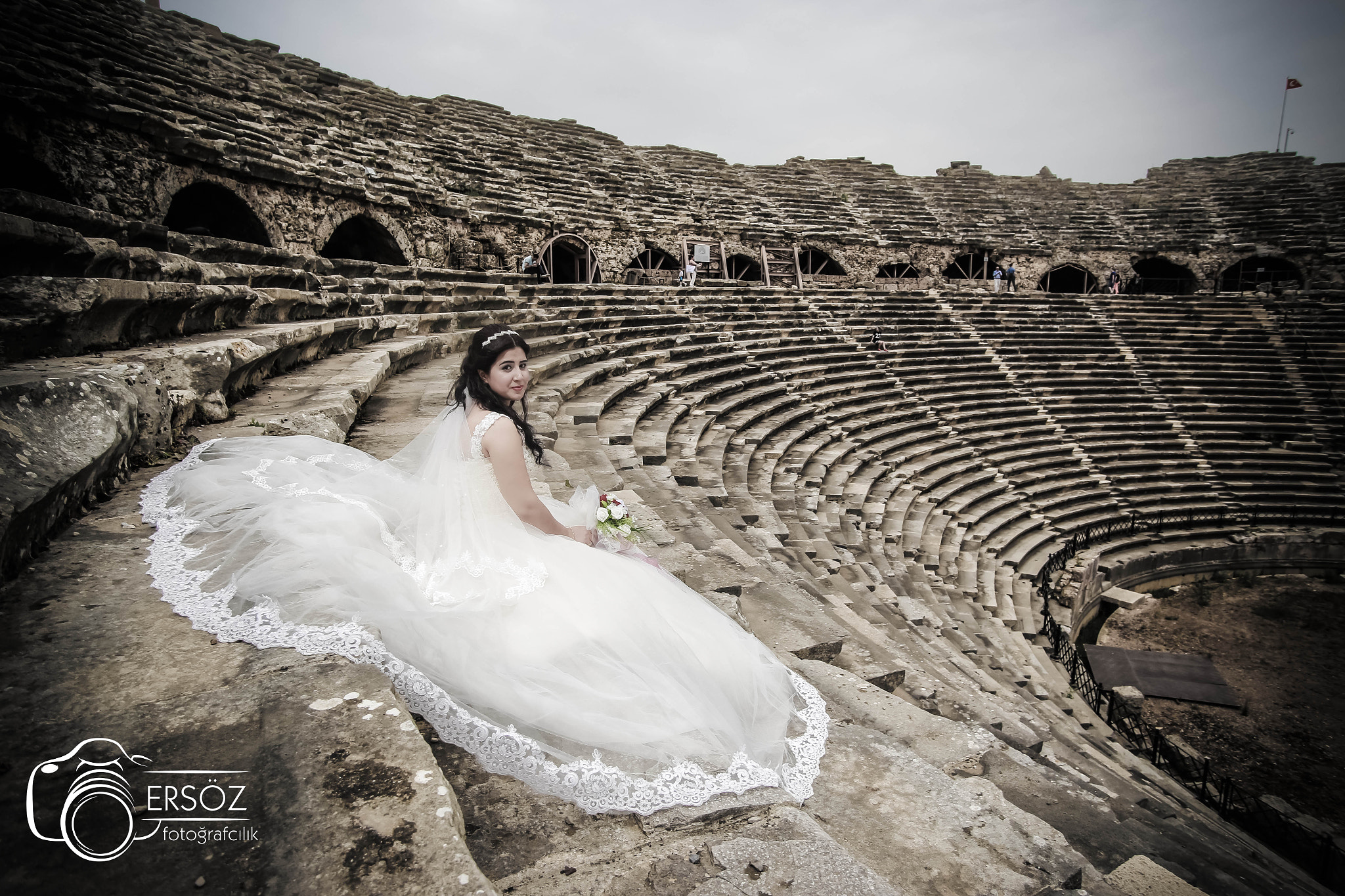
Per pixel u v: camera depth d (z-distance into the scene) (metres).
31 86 11.23
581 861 1.96
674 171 33.78
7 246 4.62
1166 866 3.58
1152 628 17.48
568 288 19.61
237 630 2.48
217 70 18.66
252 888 1.50
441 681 2.44
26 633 2.37
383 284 12.91
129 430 3.85
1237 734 12.69
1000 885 2.22
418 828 1.68
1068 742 7.95
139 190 12.94
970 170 42.47
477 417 2.81
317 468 3.70
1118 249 33.69
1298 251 32.50
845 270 31.92
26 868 1.48
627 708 2.41
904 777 2.71
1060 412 24.31
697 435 11.87
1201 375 26.62
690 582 4.76
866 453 17.34
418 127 24.28
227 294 7.29
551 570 2.71
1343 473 22.91
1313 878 9.06
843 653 4.91
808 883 1.90
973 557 16.03
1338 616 18.00
